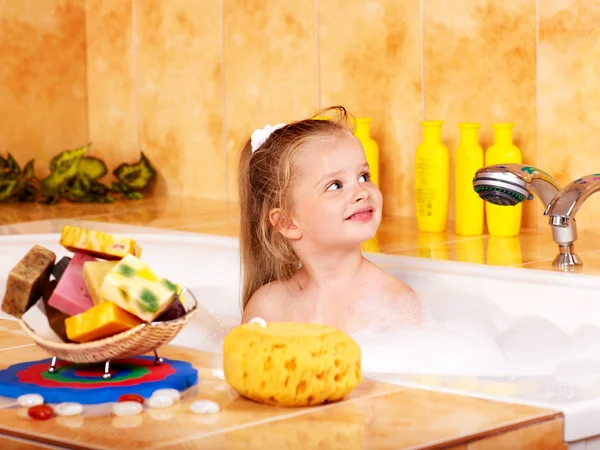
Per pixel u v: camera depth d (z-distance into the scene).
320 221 1.66
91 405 0.93
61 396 0.94
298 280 1.80
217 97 2.76
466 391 0.97
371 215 1.68
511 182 1.66
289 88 2.58
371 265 1.76
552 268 1.71
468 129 2.10
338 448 0.81
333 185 1.66
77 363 1.04
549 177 1.73
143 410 0.91
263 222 1.76
